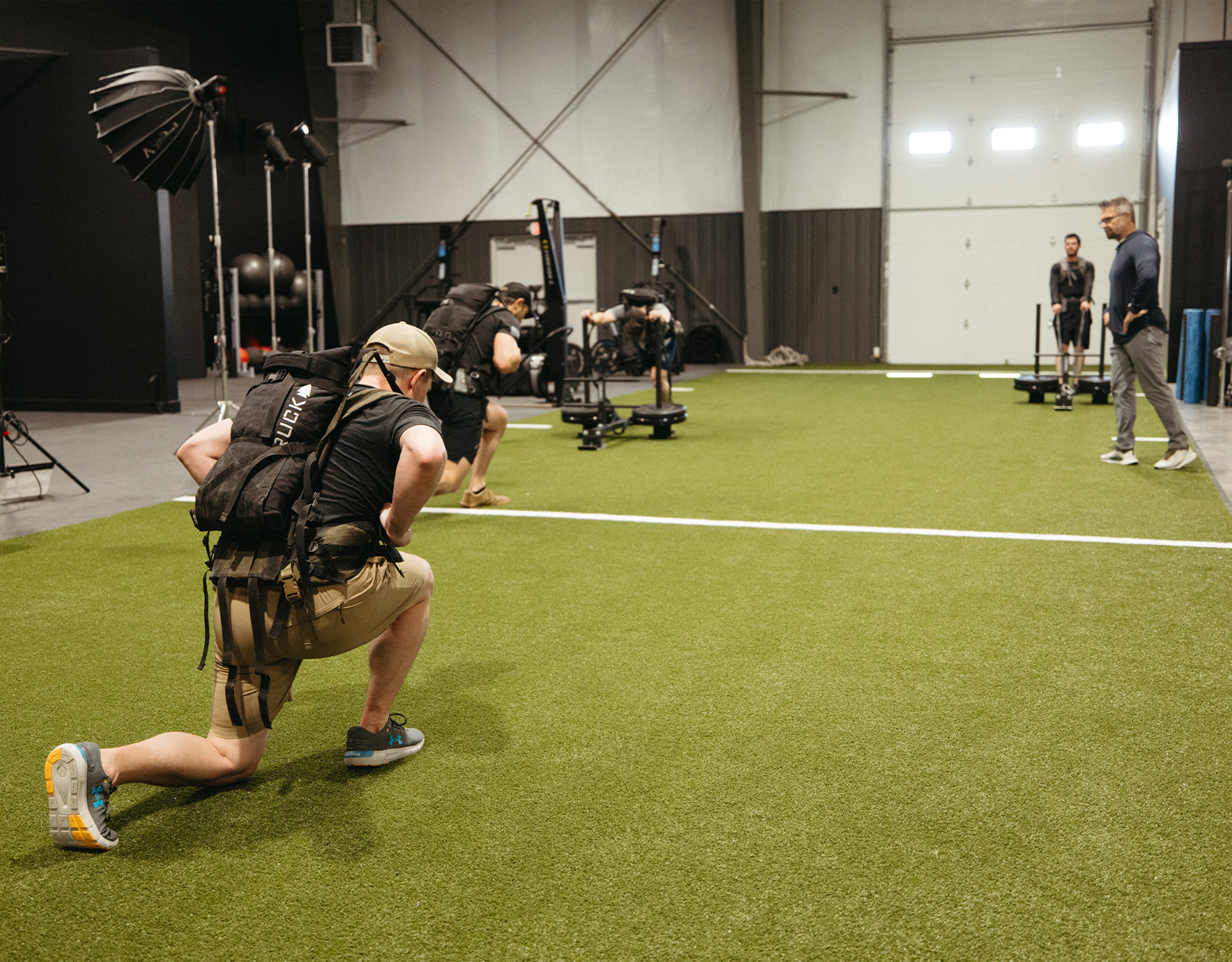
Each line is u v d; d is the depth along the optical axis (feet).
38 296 34.24
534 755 8.25
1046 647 10.62
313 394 7.06
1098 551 14.55
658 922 5.95
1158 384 20.71
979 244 54.19
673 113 55.52
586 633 11.31
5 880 6.48
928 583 13.05
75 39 41.45
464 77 57.67
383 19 58.08
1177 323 37.14
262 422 6.97
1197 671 9.87
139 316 33.63
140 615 12.11
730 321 56.54
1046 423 29.25
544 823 7.14
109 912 6.12
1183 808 7.20
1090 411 31.94
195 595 12.94
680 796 7.52
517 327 16.61
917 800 7.39
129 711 9.20
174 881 6.45
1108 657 10.30
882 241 55.26
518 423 31.27
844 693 9.45
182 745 7.14
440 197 58.90
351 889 6.35
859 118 54.60
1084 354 33.78
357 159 59.62
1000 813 7.18
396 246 59.82
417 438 6.77
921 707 9.10
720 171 55.42
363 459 6.95
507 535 16.07
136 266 33.40
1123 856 6.58
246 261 50.98
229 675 7.22
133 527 16.93
